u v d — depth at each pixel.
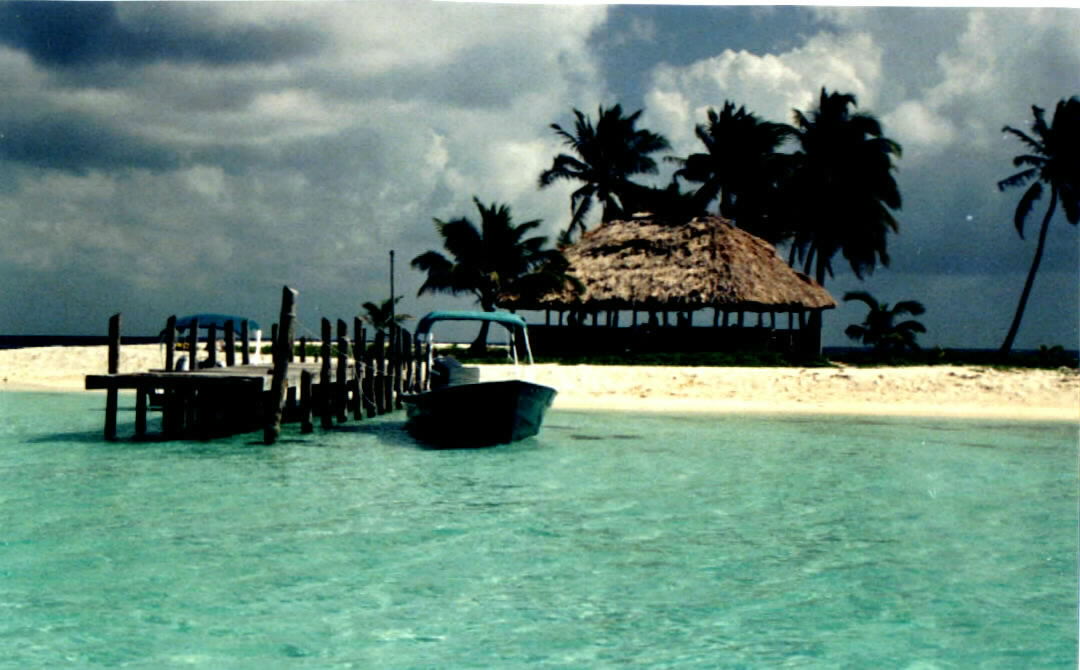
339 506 12.61
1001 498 13.57
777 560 10.15
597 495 13.45
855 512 12.57
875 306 45.22
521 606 8.54
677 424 21.06
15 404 25.92
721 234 38.25
